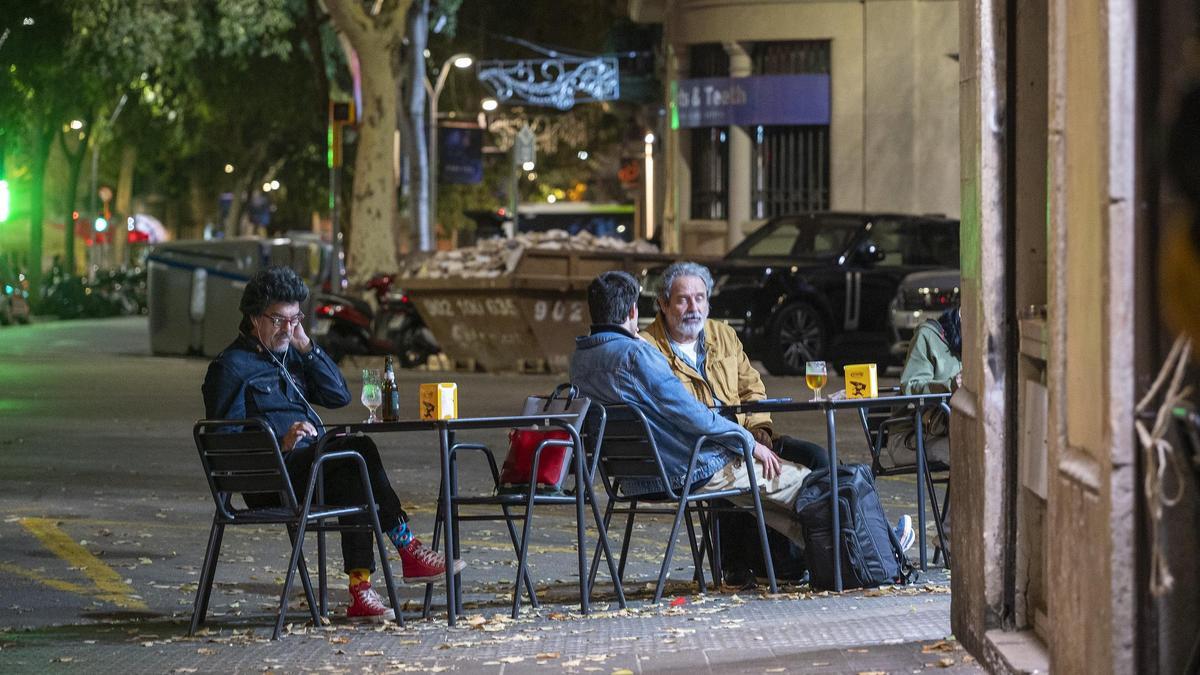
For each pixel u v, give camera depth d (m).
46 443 19.94
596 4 63.72
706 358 10.97
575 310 30.25
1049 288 6.18
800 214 29.73
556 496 9.84
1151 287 5.19
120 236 86.38
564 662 7.92
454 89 66.00
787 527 10.40
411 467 17.58
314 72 52.91
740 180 40.53
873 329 28.84
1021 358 7.09
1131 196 5.18
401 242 63.53
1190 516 5.23
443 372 32.31
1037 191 6.95
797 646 7.93
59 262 70.12
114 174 91.81
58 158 84.81
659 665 7.67
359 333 34.84
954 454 7.87
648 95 61.25
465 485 16.17
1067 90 5.91
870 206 39.84
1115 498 5.26
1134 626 5.28
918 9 39.44
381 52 44.34
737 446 10.24
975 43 7.32
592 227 75.06
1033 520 7.00
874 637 8.06
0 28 47.88
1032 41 6.99
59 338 48.38
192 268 38.09
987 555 7.19
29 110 56.12
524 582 11.05
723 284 28.45
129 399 26.44
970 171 7.54
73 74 54.44
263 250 38.00
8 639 9.17
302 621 9.80
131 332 52.72
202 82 57.34
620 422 10.01
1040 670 6.42
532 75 62.34
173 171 87.56
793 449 11.00
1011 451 7.18
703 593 10.33
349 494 9.63
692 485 10.17
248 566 11.90
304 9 50.53
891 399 10.34
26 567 11.85
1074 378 5.91
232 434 9.23
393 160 44.78
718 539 10.62
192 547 12.72
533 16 64.31
